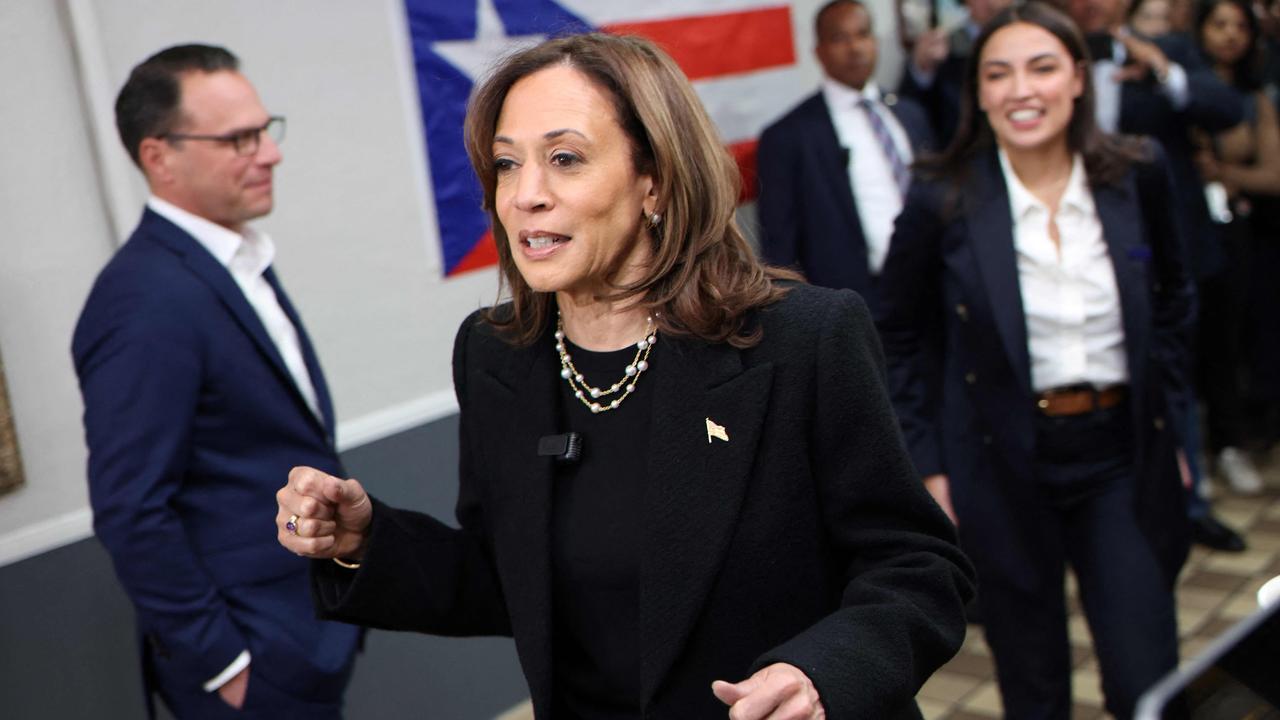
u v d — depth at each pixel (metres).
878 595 1.43
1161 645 2.53
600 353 1.56
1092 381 2.60
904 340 2.79
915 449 2.76
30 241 2.72
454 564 1.66
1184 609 3.98
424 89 3.49
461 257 3.61
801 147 4.23
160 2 2.92
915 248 2.71
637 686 1.53
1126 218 2.60
